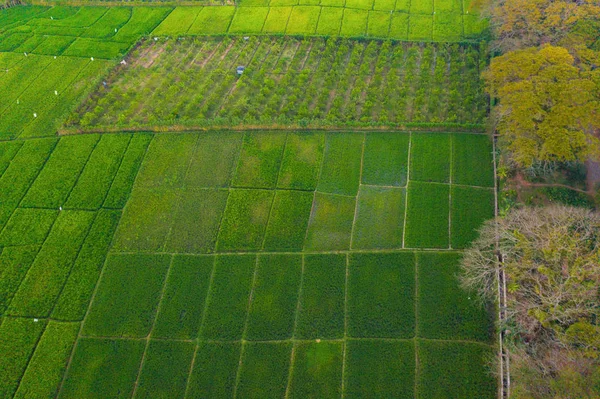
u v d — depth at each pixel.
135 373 32.47
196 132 48.53
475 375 30.56
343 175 43.41
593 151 35.03
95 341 34.09
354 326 33.62
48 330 34.78
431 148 44.62
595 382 22.41
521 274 30.11
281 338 33.53
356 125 47.00
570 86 38.12
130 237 40.09
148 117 50.03
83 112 51.94
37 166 46.47
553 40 45.47
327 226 39.69
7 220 42.19
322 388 31.11
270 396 30.98
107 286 37.00
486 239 33.97
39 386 32.06
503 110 38.69
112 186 44.03
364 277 36.12
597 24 44.38
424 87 50.91
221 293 36.09
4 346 34.12
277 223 40.12
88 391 31.77
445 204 40.19
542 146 36.06
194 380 31.92
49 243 40.06
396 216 39.91
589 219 31.64
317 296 35.41
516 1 48.91
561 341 26.05
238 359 32.75
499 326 30.81
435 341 32.31
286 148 46.12
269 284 36.34
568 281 27.91
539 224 31.42
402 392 30.47
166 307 35.59
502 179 40.44
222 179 43.97
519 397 24.39
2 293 37.09
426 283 35.31
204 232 40.00
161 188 43.66
